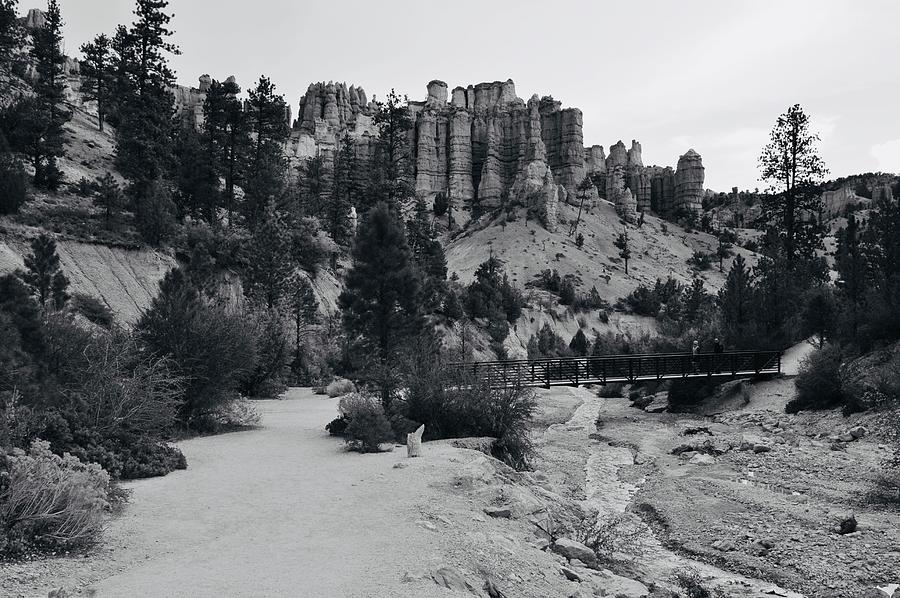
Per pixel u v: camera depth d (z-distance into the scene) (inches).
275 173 2728.8
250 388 1393.9
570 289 5078.7
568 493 693.9
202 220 2522.1
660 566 477.1
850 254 1804.9
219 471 579.2
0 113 2364.7
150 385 641.0
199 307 922.1
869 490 649.0
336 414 1074.7
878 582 429.1
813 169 2268.7
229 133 2650.1
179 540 360.2
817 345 1504.7
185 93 7362.2
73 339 775.7
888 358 1103.0
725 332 1702.8
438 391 794.2
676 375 1417.3
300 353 1862.7
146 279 1784.0
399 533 374.0
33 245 1352.1
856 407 991.6
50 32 2837.1
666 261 7229.3
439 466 568.4
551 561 393.4
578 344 3629.4
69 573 291.6
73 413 556.7
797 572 455.2
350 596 265.6
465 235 7421.3
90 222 1900.8
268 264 1888.5
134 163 2137.1
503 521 453.7
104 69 3346.5
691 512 617.3
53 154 2181.3
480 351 2888.8
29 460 338.3
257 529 385.1
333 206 3690.9
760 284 1766.7
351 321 1205.1
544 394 1989.4
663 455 934.4
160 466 565.0
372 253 1206.3
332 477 542.9
